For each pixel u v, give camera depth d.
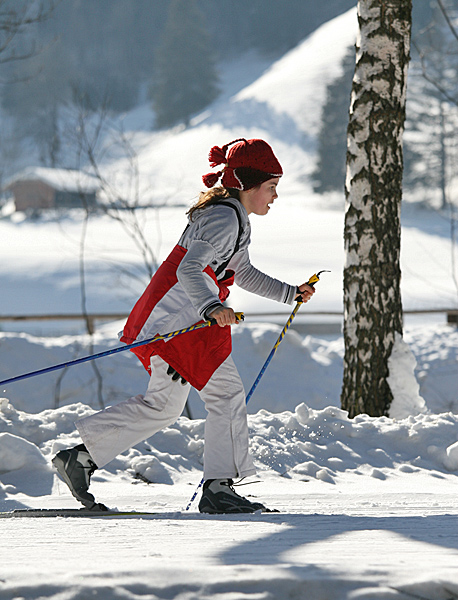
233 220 6.98
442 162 144.00
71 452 7.02
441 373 23.94
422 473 10.69
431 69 133.75
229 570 3.49
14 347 23.09
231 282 7.40
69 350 23.61
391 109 13.81
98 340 24.31
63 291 76.56
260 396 22.86
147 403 7.14
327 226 115.50
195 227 7.04
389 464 11.01
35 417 11.30
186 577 3.41
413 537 4.89
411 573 3.48
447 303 54.00
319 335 39.59
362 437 11.60
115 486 9.34
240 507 6.99
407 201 145.38
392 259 13.89
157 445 10.80
